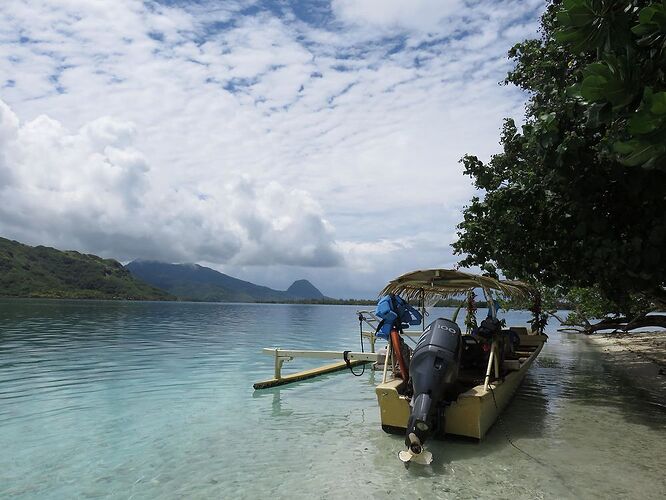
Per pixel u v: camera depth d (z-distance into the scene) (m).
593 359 16.94
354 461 6.01
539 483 5.33
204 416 8.20
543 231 9.91
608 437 7.11
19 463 5.87
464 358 8.80
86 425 7.54
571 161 7.75
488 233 11.04
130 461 5.97
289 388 10.86
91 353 15.82
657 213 7.81
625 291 9.59
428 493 5.04
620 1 4.26
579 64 9.44
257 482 5.33
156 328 28.78
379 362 9.62
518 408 9.04
